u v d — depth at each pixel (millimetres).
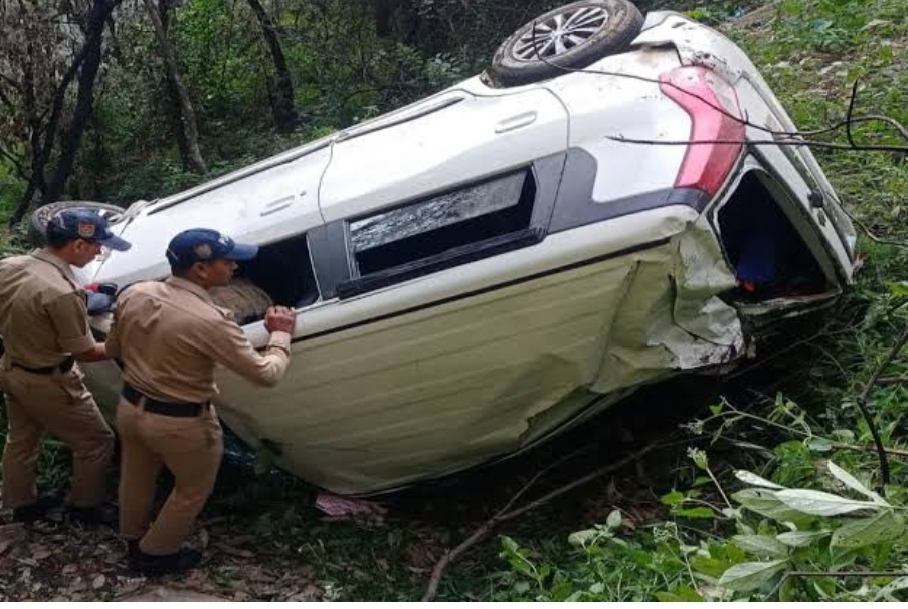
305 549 4316
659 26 4418
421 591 3990
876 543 2631
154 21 9219
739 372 4504
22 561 4273
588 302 3660
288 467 4520
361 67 10711
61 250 4074
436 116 4457
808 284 4414
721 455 4312
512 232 3936
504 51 4645
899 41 7312
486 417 4031
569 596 3305
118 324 3844
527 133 3945
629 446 4598
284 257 4512
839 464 3506
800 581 2715
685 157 3668
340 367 4035
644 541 3781
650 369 3818
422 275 3826
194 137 9258
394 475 4367
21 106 8602
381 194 4090
